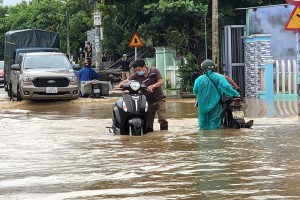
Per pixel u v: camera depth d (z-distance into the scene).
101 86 32.81
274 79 31.88
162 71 40.03
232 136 15.75
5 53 46.12
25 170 11.59
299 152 12.91
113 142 15.27
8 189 9.95
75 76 30.47
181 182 10.19
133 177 10.70
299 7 19.78
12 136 16.92
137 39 37.44
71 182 10.39
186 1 36.66
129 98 17.00
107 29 54.94
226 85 17.41
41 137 16.61
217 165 11.62
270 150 13.26
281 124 18.55
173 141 15.09
